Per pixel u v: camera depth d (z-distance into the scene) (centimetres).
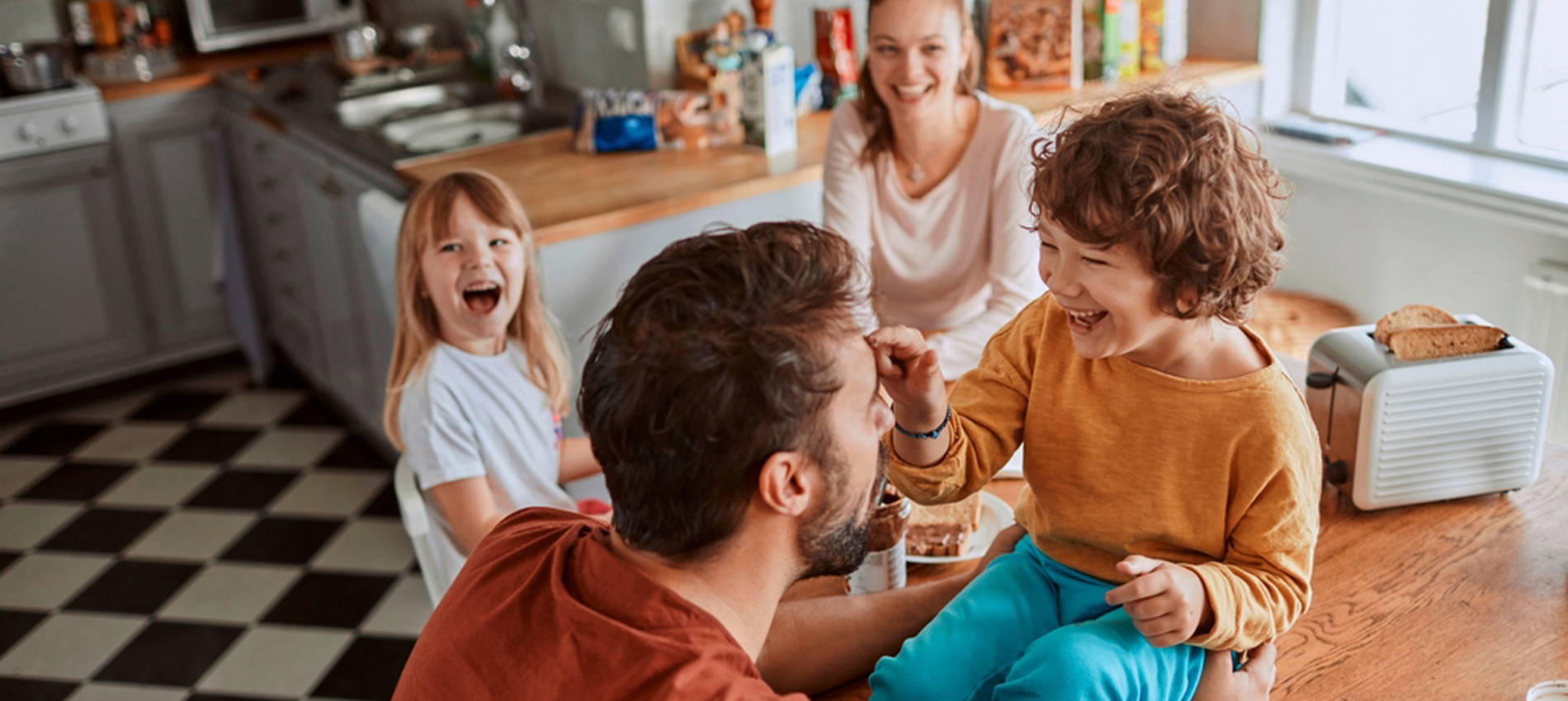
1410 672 111
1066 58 268
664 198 224
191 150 363
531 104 306
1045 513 106
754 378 75
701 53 271
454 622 85
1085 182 86
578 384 227
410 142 285
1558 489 142
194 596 269
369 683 238
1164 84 95
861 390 80
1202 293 88
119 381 371
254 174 348
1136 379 98
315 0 383
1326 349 142
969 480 105
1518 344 137
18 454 335
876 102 196
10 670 246
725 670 73
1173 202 84
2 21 357
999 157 189
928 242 200
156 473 323
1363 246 258
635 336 77
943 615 106
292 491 312
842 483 81
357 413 331
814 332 77
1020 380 107
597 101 256
